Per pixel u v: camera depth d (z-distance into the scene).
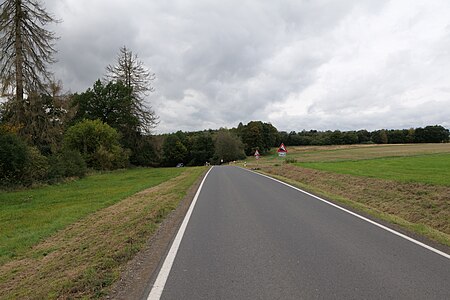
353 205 11.37
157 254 6.07
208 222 8.77
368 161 34.62
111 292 4.43
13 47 25.75
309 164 34.22
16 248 7.52
